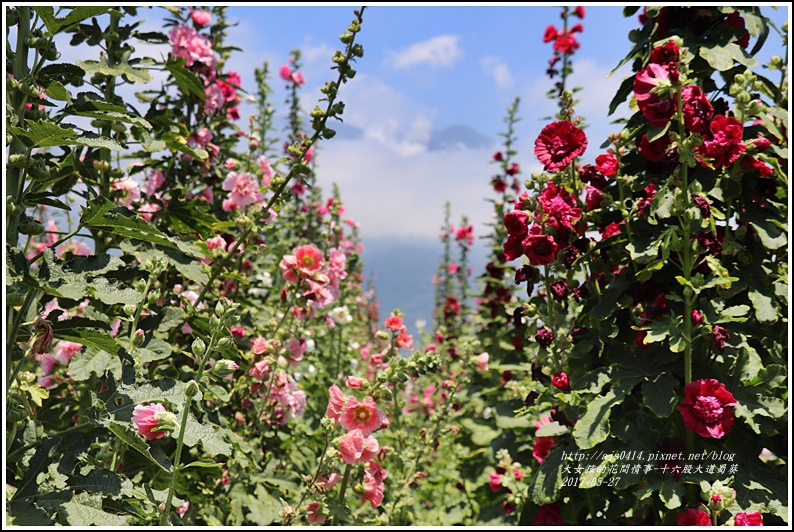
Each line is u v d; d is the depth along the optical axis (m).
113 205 1.58
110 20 2.42
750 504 1.86
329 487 2.29
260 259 3.88
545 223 2.20
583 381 2.08
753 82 1.95
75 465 1.68
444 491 4.16
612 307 2.15
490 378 4.72
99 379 2.12
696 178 2.05
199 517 2.58
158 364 2.47
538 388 2.96
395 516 2.73
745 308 1.89
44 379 2.78
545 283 2.28
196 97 3.25
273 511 2.67
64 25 1.66
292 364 3.02
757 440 2.04
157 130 2.55
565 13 4.19
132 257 2.36
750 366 1.95
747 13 2.04
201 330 2.32
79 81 2.15
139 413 1.59
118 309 2.47
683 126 1.87
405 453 2.96
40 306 1.81
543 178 2.26
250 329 3.08
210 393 2.47
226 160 3.68
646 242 2.06
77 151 2.29
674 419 2.10
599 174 2.26
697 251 1.92
